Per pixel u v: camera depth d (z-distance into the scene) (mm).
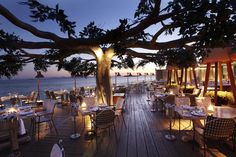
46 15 3258
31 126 5523
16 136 3834
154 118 6227
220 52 6258
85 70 7914
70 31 3520
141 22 2977
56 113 7461
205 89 8164
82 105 5203
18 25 3266
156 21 2893
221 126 3053
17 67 5418
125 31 3037
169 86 11656
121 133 4723
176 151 3623
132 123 5641
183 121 5688
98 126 4000
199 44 2041
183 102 5422
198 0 2002
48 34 3551
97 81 6258
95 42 3402
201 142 3715
